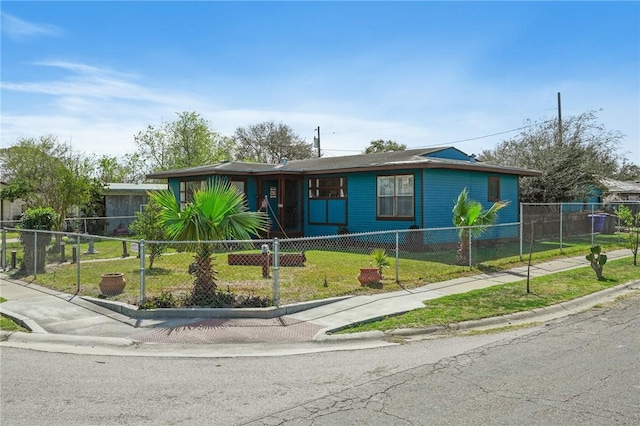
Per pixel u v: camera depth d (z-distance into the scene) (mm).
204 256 9000
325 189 20406
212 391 5074
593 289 10656
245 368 5871
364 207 18953
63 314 8555
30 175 31047
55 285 11156
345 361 6117
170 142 41344
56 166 29594
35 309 8898
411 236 17328
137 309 8438
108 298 9492
